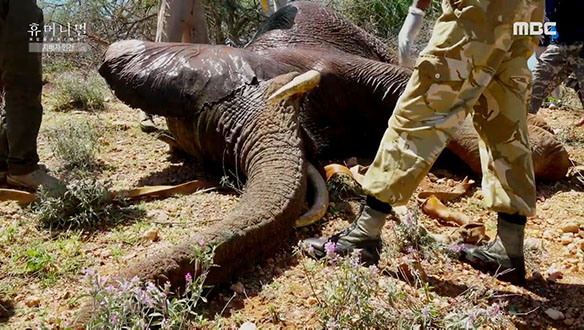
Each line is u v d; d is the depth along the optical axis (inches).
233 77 178.2
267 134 163.5
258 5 417.4
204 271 114.7
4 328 110.9
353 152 214.5
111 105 292.2
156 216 160.7
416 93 123.3
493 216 171.8
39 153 215.2
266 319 115.9
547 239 156.8
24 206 166.7
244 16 411.2
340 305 110.0
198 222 157.5
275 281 128.2
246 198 143.3
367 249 132.1
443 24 122.9
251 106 171.3
